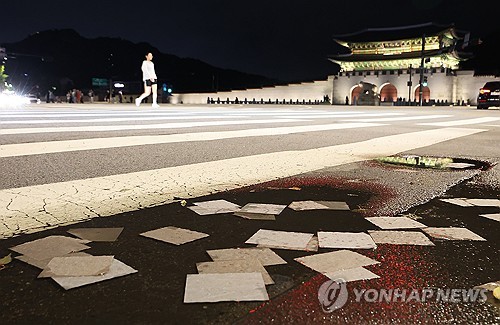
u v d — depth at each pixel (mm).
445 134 8172
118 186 3396
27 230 2330
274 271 1833
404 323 1445
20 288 1635
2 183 3383
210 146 5766
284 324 1420
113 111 16703
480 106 27469
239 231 2379
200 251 2062
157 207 2840
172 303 1540
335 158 5059
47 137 6348
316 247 2139
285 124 9969
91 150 5129
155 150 5281
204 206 2881
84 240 2180
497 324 1446
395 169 4398
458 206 2990
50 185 3359
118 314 1463
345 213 2783
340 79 70750
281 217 2674
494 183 3758
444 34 66688
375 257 2020
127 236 2264
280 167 4395
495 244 2227
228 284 1688
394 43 70125
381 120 12523
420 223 2584
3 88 55156
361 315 1486
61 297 1571
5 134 6707
